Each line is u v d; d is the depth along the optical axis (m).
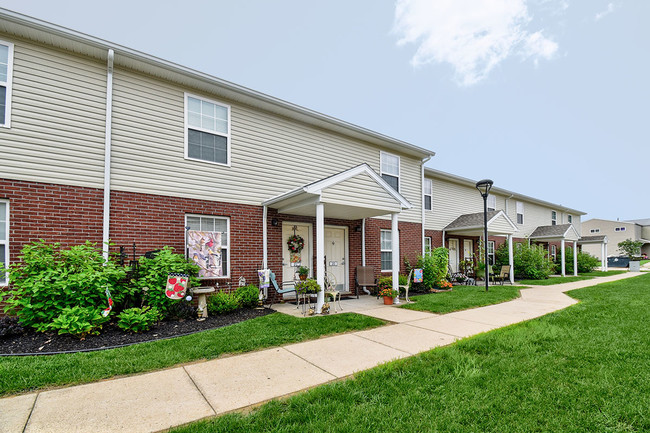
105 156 6.65
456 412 2.82
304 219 9.65
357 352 4.54
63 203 6.22
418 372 3.69
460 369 3.74
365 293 10.88
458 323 6.34
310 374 3.75
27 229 5.88
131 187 6.95
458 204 16.48
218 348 4.58
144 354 4.31
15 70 5.98
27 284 5.04
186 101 7.81
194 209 7.70
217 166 8.12
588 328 5.64
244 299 7.62
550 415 2.78
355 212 9.28
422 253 13.10
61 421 2.70
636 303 8.30
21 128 5.94
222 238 8.13
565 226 20.58
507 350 4.48
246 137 8.67
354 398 3.09
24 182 5.89
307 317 6.64
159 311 6.19
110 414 2.83
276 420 2.70
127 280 6.63
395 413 2.79
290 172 9.43
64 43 6.32
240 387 3.40
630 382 3.39
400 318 6.81
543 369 3.77
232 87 8.05
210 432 2.52
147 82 7.34
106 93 6.80
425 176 14.80
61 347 4.61
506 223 14.87
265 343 4.88
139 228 6.98
